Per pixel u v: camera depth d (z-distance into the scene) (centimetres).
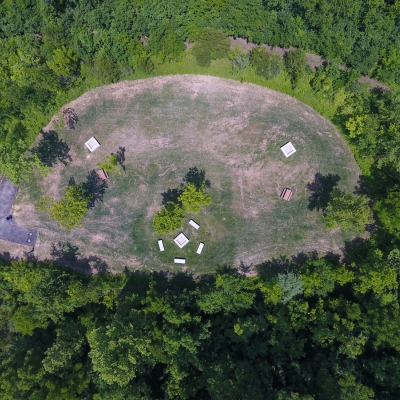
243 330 4700
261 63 5244
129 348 4459
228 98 5525
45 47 5128
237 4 4928
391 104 4797
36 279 5109
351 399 4150
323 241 5409
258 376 4603
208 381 4462
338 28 4953
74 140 5594
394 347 4362
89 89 5591
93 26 5131
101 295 5231
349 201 4728
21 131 5503
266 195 5469
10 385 4544
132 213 5550
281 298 4953
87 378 4672
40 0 5088
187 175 5519
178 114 5547
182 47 5238
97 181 5578
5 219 5603
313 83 5278
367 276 4600
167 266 5494
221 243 5478
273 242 5450
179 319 4734
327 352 4841
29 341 5041
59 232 5591
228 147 5509
